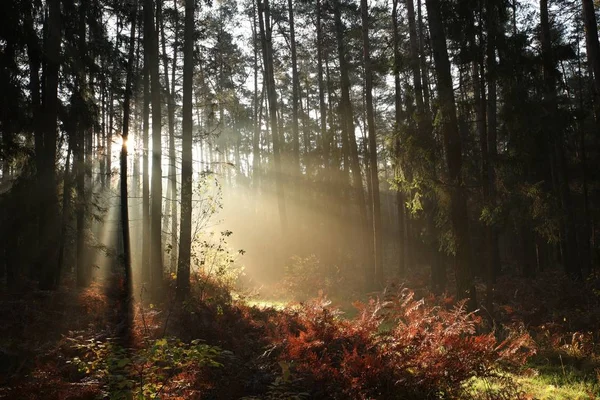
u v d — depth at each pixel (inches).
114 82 705.0
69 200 666.2
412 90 628.7
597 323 455.5
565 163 820.0
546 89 627.2
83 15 676.7
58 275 658.2
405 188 526.3
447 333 258.8
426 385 242.8
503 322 488.4
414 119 514.6
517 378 309.4
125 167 576.7
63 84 668.7
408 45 925.2
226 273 725.9
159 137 733.3
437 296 662.5
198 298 575.8
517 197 517.3
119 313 469.4
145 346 353.4
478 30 505.0
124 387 249.8
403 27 1086.4
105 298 591.2
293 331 347.3
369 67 895.1
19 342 387.5
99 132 711.7
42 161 633.6
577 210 1110.4
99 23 723.4
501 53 498.9
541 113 550.9
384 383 239.5
